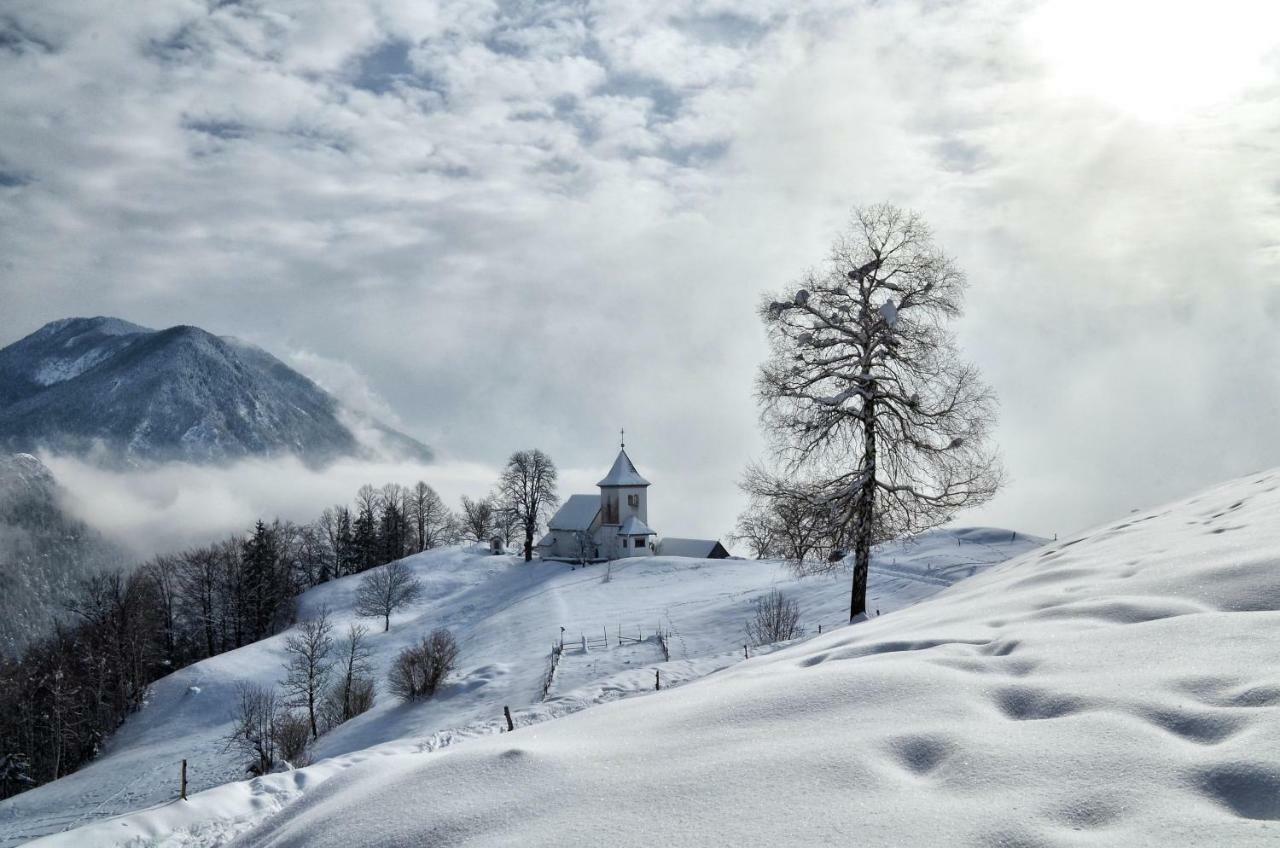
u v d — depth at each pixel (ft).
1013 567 47.78
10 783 209.67
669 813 13.12
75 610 310.86
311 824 16.28
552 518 337.31
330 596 316.60
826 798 12.72
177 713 219.61
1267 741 11.78
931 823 11.46
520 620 196.95
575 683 120.26
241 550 354.54
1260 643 16.28
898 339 78.89
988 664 18.63
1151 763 12.05
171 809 41.98
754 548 84.94
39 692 229.04
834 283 81.71
